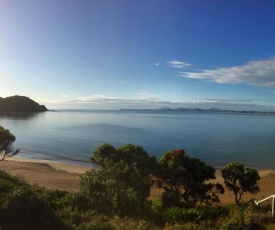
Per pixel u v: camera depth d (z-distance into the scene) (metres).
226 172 22.45
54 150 66.38
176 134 104.50
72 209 10.55
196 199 19.67
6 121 161.50
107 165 16.95
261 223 9.26
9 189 10.79
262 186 34.34
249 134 109.62
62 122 168.38
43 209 8.42
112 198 11.52
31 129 117.75
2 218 8.18
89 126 138.88
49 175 35.75
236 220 9.24
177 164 20.00
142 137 93.62
